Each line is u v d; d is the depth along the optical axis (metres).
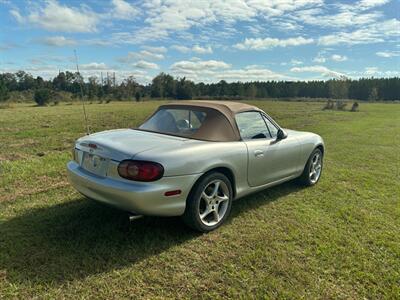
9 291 2.50
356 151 9.34
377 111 35.50
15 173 5.71
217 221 3.73
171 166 3.13
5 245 3.16
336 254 3.23
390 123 19.69
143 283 2.67
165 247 3.26
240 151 3.83
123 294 2.52
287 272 2.89
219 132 3.80
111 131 4.20
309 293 2.62
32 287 2.55
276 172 4.56
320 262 3.08
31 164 6.45
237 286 2.67
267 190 5.24
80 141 3.79
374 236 3.66
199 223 3.49
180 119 4.01
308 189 5.38
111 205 3.23
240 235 3.59
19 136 11.72
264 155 4.22
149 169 3.02
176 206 3.23
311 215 4.23
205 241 3.42
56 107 40.72
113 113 27.39
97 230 3.55
